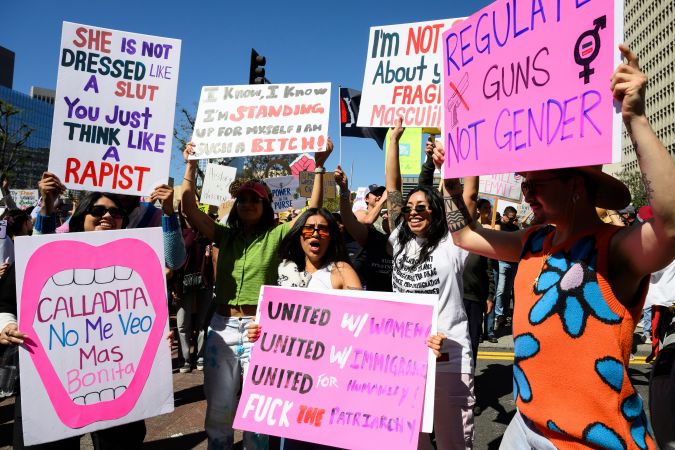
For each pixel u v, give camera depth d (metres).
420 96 3.79
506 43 1.97
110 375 2.68
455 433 2.89
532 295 1.78
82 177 3.14
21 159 29.98
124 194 3.23
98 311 2.71
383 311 2.63
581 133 1.65
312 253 3.21
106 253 2.77
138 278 2.83
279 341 2.76
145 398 2.76
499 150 1.98
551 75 1.77
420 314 2.56
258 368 2.74
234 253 3.41
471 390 2.93
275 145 3.79
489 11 2.05
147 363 2.79
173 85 3.35
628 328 1.57
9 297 2.65
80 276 2.69
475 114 2.11
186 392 5.45
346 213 3.97
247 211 3.37
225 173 9.95
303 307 2.76
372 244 3.97
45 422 2.51
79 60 3.17
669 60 77.25
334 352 2.66
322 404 2.59
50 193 3.08
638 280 1.57
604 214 5.66
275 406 2.66
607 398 1.56
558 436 1.66
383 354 2.57
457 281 3.02
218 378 3.25
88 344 2.65
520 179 7.28
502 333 8.41
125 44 3.28
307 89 3.83
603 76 1.58
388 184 3.77
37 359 2.53
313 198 3.88
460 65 2.20
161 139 3.31
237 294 3.31
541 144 1.79
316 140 3.76
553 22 1.77
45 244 2.63
